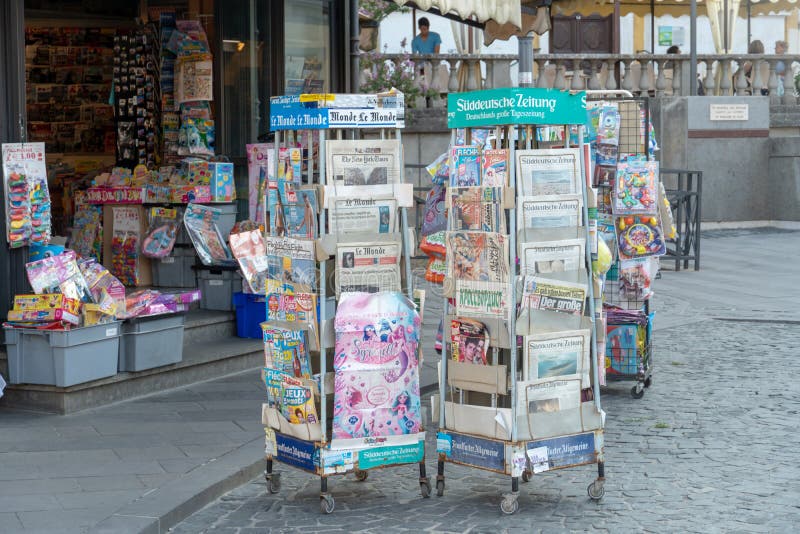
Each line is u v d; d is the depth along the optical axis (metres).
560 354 5.79
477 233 5.76
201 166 9.94
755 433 7.30
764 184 21.53
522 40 11.71
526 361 5.71
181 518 5.66
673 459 6.70
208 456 6.53
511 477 6.08
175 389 8.34
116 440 6.86
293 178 5.96
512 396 5.68
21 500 5.68
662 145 20.95
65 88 12.54
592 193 5.91
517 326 5.68
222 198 10.02
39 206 7.70
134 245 10.07
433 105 18.91
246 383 8.57
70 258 7.67
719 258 17.28
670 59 21.34
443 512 5.77
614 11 25.05
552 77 20.56
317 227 5.83
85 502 5.65
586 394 6.00
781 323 11.95
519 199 5.66
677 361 9.91
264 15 10.52
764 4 24.88
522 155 5.68
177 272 9.98
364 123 5.85
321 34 11.03
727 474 6.35
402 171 5.98
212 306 9.76
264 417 6.14
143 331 7.98
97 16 12.59
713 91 21.69
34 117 12.45
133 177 10.17
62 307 7.38
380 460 5.92
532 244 5.70
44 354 7.48
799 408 8.01
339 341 5.79
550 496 6.02
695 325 11.90
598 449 5.90
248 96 10.59
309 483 6.36
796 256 17.39
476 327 5.80
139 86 11.18
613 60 20.89
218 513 5.79
